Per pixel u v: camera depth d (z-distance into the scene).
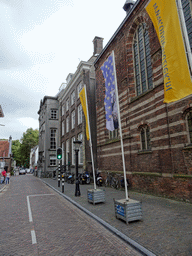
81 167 20.12
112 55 8.33
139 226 5.54
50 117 35.69
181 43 4.95
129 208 5.90
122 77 13.38
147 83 11.12
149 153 10.23
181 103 8.18
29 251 4.36
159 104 9.45
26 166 81.25
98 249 4.38
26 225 6.23
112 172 14.10
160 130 9.32
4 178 23.69
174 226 5.32
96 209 7.82
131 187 11.64
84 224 6.22
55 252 4.27
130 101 12.09
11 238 5.16
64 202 9.91
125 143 12.55
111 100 8.74
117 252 4.22
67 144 26.77
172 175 8.49
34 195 12.50
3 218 7.16
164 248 4.11
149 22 10.53
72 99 25.28
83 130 19.84
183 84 4.89
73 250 4.36
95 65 18.22
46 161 34.03
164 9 5.47
